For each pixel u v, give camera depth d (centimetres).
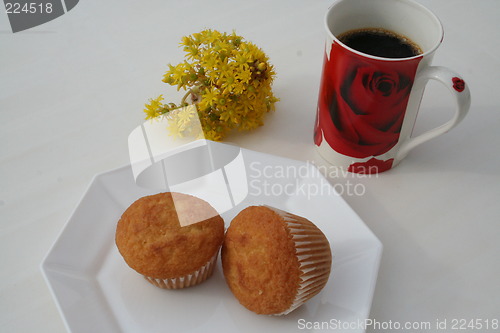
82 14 61
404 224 45
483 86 55
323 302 40
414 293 42
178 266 39
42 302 41
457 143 51
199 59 48
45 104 53
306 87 55
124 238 40
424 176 49
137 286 41
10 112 53
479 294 42
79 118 52
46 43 58
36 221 45
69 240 42
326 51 43
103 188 45
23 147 50
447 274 43
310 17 62
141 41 59
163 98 50
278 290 38
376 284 42
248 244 39
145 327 39
